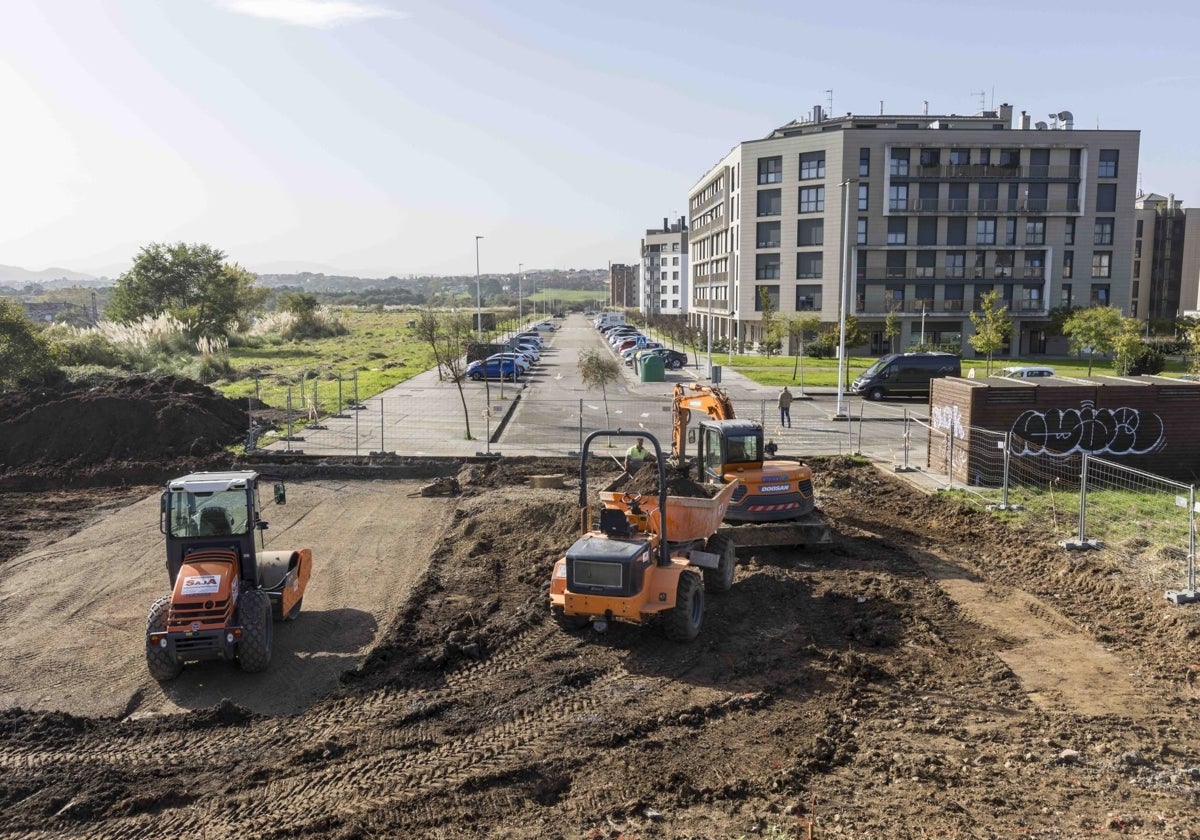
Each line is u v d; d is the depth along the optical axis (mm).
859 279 71438
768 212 74000
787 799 7867
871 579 14227
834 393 42094
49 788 8273
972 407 21234
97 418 24984
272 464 24109
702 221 100125
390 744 9047
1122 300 72562
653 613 11492
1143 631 11945
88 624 12828
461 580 14516
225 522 11344
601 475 22797
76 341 47188
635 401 38375
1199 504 14078
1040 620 12500
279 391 40219
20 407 25672
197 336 64688
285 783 8336
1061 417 21391
